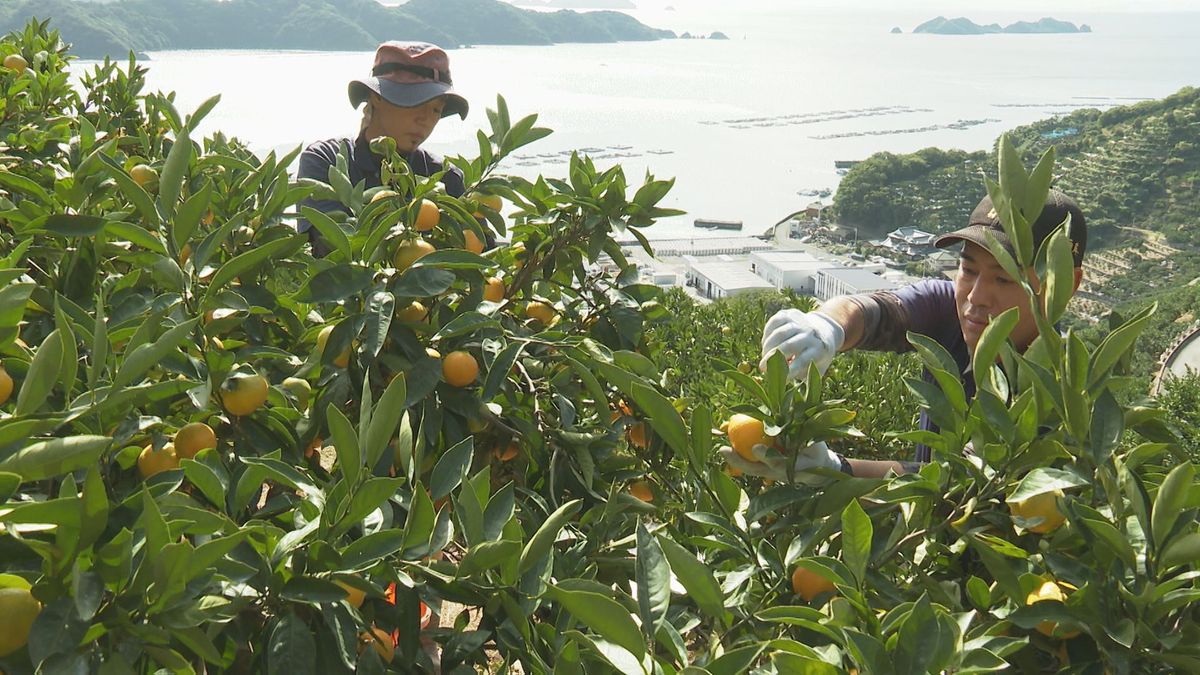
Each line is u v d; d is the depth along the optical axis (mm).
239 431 1559
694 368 4859
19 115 3127
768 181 88625
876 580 1286
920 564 1326
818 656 959
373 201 2047
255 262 1560
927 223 64938
